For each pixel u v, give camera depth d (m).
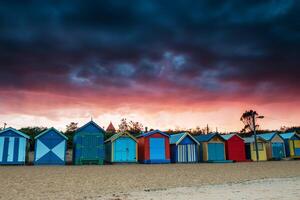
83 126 31.03
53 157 29.69
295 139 45.66
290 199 9.91
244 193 11.24
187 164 31.75
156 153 34.22
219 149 37.94
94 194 11.08
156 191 11.79
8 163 28.06
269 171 21.75
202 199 9.95
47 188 12.50
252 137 45.44
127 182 14.73
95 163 30.91
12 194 10.97
